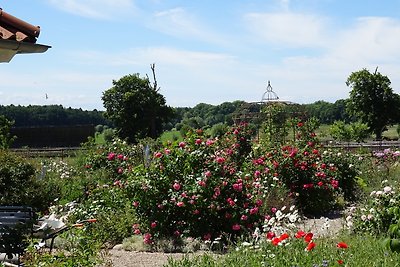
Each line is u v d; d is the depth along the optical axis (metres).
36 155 23.50
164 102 44.94
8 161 10.30
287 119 20.39
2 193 9.90
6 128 24.53
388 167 15.34
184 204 8.18
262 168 11.48
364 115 45.47
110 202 9.88
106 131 41.84
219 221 8.23
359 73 45.47
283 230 6.83
